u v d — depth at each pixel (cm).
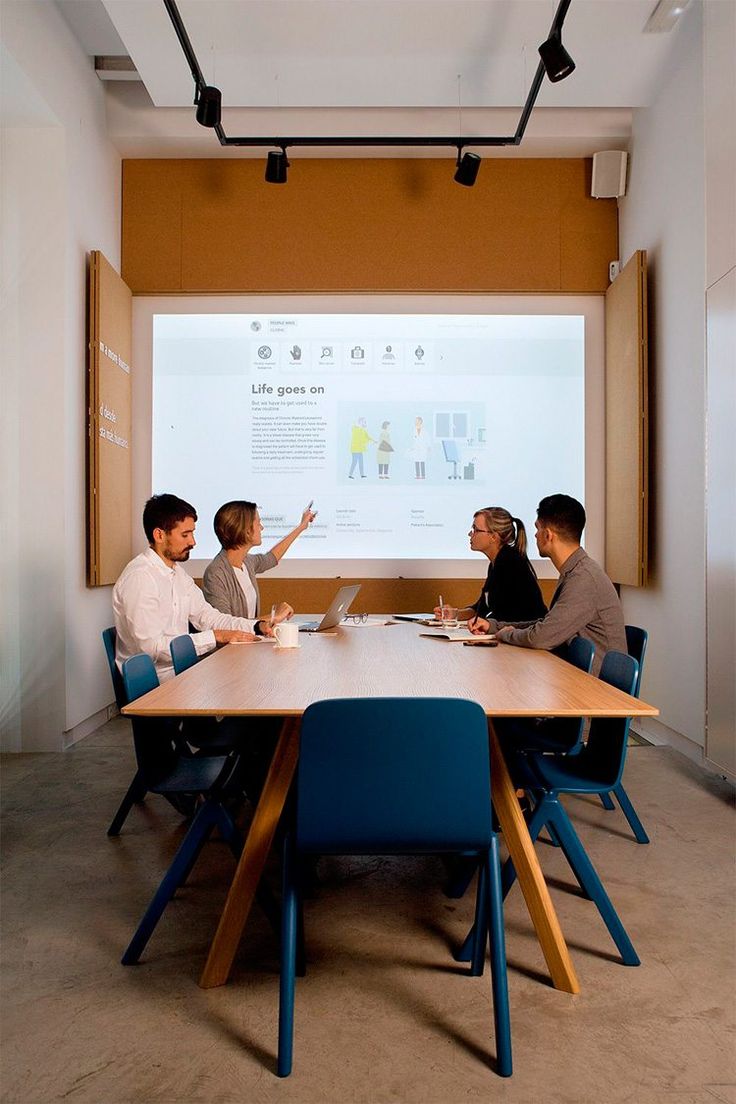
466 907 224
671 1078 146
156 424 531
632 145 497
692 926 210
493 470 535
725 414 334
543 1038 159
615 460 501
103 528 454
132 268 527
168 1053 154
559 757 223
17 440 409
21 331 410
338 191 527
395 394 535
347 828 148
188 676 204
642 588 477
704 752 359
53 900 227
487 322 535
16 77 366
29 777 358
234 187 527
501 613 365
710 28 350
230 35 394
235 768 221
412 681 196
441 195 527
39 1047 156
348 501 533
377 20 382
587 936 204
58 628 408
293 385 535
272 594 532
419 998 174
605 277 529
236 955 196
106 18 417
